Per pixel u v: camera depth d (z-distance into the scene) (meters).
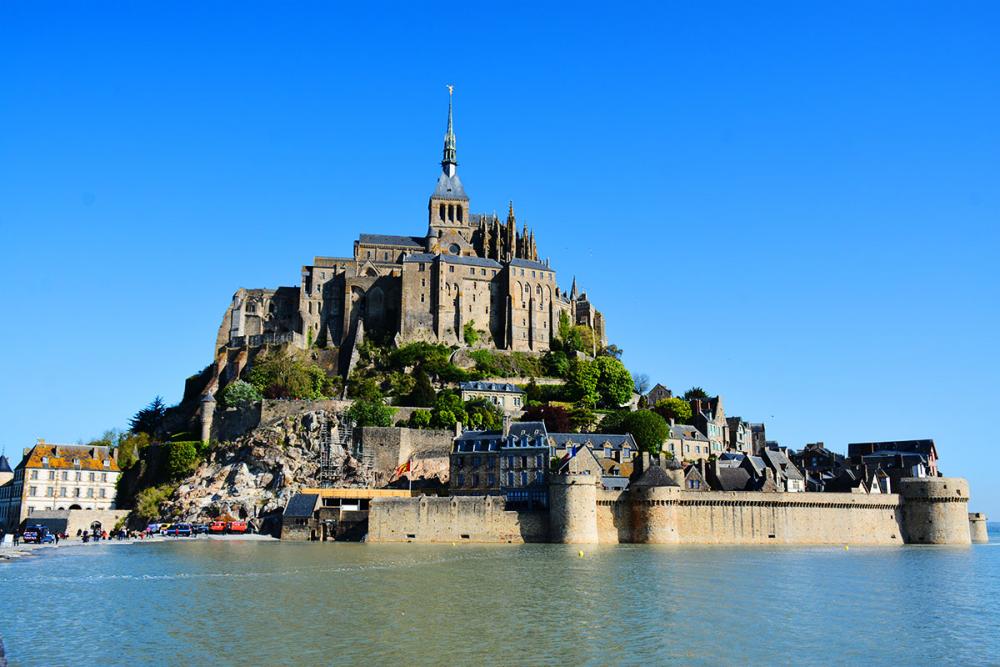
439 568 103.00
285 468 171.00
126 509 182.38
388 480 174.50
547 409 187.12
